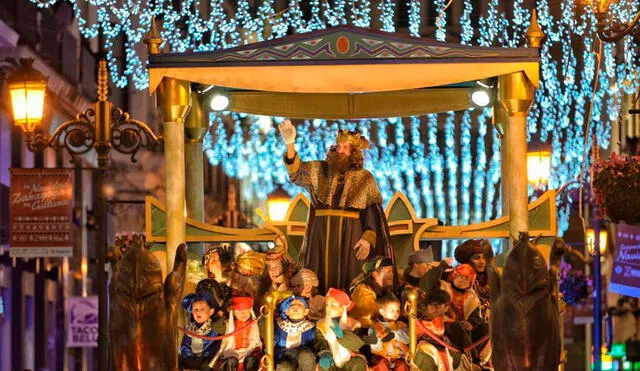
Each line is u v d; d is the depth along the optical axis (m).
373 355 14.18
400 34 16.11
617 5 27.17
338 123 54.53
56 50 45.97
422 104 18.48
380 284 14.94
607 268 47.62
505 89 16.22
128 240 16.91
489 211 53.41
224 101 18.39
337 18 39.34
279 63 16.08
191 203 18.36
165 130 16.34
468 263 16.16
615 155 19.78
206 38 47.28
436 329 14.45
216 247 15.92
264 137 57.38
